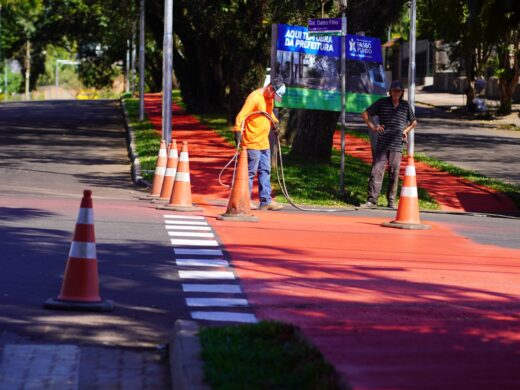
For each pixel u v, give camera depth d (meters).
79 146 55.94
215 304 15.02
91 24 120.56
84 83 153.25
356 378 10.07
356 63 36.72
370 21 42.16
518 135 70.44
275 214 28.72
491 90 115.69
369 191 32.59
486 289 17.03
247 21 56.81
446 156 52.91
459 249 22.52
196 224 24.42
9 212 25.22
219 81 78.56
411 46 48.19
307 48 35.84
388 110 32.09
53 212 25.72
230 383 9.59
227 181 37.19
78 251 14.56
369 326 13.37
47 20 120.94
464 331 13.12
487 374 10.45
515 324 13.80
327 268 18.66
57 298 14.53
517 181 42.88
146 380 11.25
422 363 10.91
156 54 125.69
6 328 13.27
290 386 9.48
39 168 42.59
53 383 10.95
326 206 33.06
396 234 24.94
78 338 12.95
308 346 10.78
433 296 16.11
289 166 40.97
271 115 29.20
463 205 35.75
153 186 32.88
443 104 107.69
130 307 14.73
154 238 21.55
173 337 11.98
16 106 100.06
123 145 57.97
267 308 14.79
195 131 61.94
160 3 68.44
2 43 149.75
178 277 17.06
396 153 32.41
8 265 17.58
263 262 18.98
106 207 27.67
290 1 51.28
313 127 42.94
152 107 89.88
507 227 28.64
